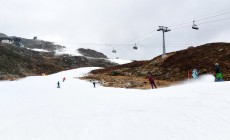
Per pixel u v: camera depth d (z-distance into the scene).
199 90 17.16
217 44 64.06
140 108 14.74
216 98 14.23
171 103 14.88
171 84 46.03
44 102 21.42
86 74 79.44
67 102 20.39
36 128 11.98
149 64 68.75
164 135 9.59
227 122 10.40
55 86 43.22
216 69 23.91
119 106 16.25
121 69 73.12
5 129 12.20
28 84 48.66
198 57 60.19
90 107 16.81
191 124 10.58
